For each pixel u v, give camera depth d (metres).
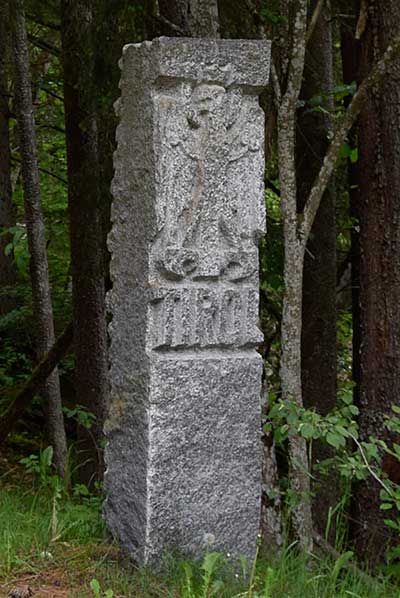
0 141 12.84
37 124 13.64
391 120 6.65
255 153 4.73
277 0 7.05
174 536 4.52
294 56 5.66
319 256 9.16
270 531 5.47
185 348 4.57
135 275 4.62
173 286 4.54
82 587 4.31
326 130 8.94
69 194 9.53
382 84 6.67
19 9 8.31
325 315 9.18
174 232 4.53
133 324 4.62
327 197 9.16
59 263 12.95
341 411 5.38
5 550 4.58
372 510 6.65
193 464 4.55
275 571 4.65
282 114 5.67
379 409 6.69
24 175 8.36
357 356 7.24
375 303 6.76
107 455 4.83
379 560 6.53
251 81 4.67
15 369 12.30
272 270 8.38
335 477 8.04
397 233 6.65
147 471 4.47
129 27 7.87
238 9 7.40
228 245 4.69
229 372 4.63
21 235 8.37
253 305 4.72
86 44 8.09
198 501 4.57
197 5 6.01
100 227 9.20
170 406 4.50
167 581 4.43
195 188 4.58
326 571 5.15
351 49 8.44
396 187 6.65
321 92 8.52
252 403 4.69
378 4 6.78
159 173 4.49
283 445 7.05
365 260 6.83
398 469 6.43
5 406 11.05
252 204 4.72
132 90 4.66
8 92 13.70
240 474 4.66
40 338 8.51
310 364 9.16
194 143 4.57
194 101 4.57
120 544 4.71
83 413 7.89
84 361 9.51
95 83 8.13
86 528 5.00
